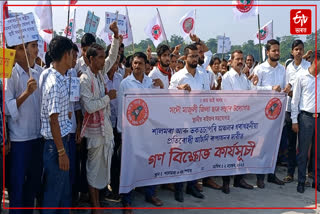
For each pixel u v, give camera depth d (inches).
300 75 208.7
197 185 210.2
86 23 258.1
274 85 229.5
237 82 213.8
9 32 139.4
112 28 170.9
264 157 214.7
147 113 171.9
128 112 165.9
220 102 195.2
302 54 247.0
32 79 133.4
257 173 213.0
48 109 130.6
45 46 232.8
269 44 227.1
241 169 208.1
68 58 136.6
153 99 173.2
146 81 187.0
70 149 159.0
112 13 252.2
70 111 157.5
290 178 232.1
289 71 252.1
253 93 204.2
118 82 204.8
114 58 176.2
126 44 261.6
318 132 207.2
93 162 160.4
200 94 188.4
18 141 143.6
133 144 169.3
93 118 156.9
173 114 180.7
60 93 133.3
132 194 203.8
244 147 207.5
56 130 130.3
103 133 155.8
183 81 195.9
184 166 189.0
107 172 161.8
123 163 165.9
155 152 177.9
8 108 135.8
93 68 156.6
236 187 219.8
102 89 161.9
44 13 196.7
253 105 205.8
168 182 184.5
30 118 145.7
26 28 143.5
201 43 235.8
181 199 191.9
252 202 193.5
